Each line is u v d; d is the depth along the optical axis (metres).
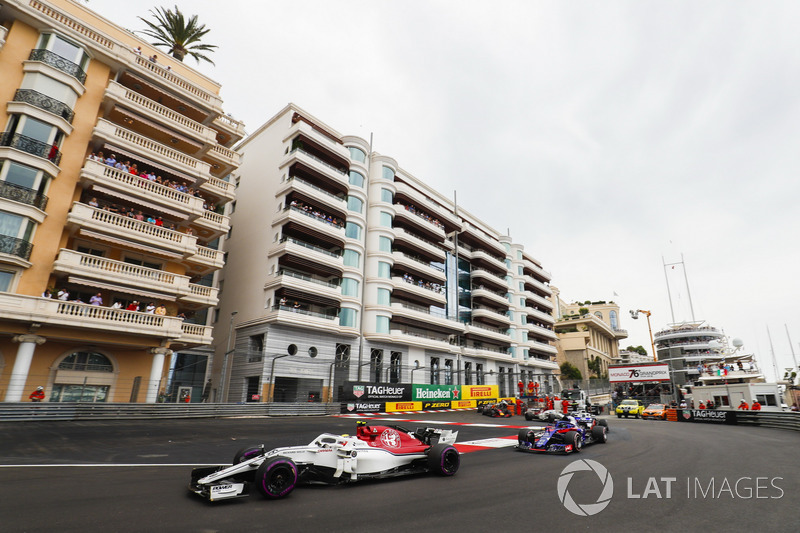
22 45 19.95
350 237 35.09
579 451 12.41
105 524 5.07
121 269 21.41
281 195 32.50
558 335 83.50
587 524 5.59
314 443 7.96
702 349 61.00
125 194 22.62
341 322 32.66
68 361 20.94
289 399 29.45
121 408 17.88
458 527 5.37
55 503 5.80
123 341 20.92
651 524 5.62
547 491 7.35
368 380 33.97
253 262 33.06
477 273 52.19
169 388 28.66
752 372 40.31
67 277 19.98
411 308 40.84
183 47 29.73
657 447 13.52
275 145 35.59
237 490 6.21
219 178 30.61
